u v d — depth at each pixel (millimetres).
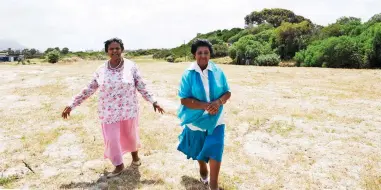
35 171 4633
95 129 6547
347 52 22766
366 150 5492
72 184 4246
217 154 3678
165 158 5117
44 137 6012
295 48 31984
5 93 9914
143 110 8016
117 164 4402
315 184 4332
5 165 4797
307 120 7266
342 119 7344
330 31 30422
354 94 10336
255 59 31172
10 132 6297
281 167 4848
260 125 6891
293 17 67688
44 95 9727
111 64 4312
